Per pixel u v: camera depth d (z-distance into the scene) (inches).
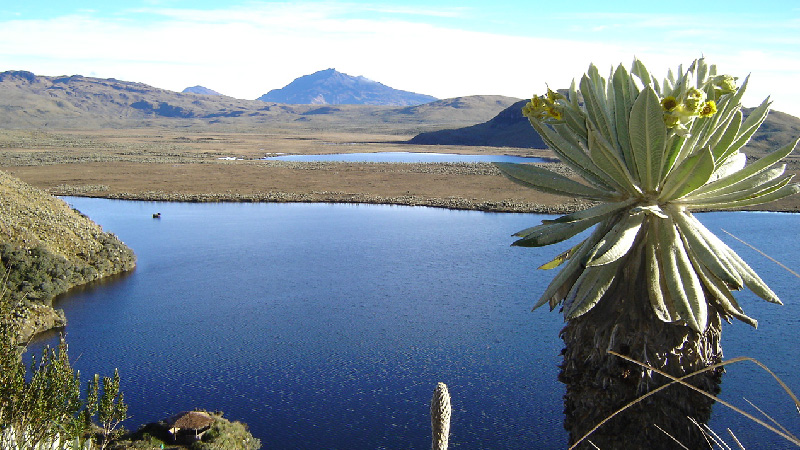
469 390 839.7
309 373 903.1
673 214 142.7
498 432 726.5
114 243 1562.5
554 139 157.8
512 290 1323.8
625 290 136.2
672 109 135.3
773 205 2342.5
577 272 145.9
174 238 1893.5
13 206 1501.0
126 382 873.5
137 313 1184.8
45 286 1240.2
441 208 2532.0
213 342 1029.8
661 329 130.0
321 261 1598.2
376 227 2089.1
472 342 1017.5
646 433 126.6
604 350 130.7
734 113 150.6
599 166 147.5
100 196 2758.4
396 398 823.1
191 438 689.6
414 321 1125.7
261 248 1755.7
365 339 1038.4
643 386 127.3
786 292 1230.3
